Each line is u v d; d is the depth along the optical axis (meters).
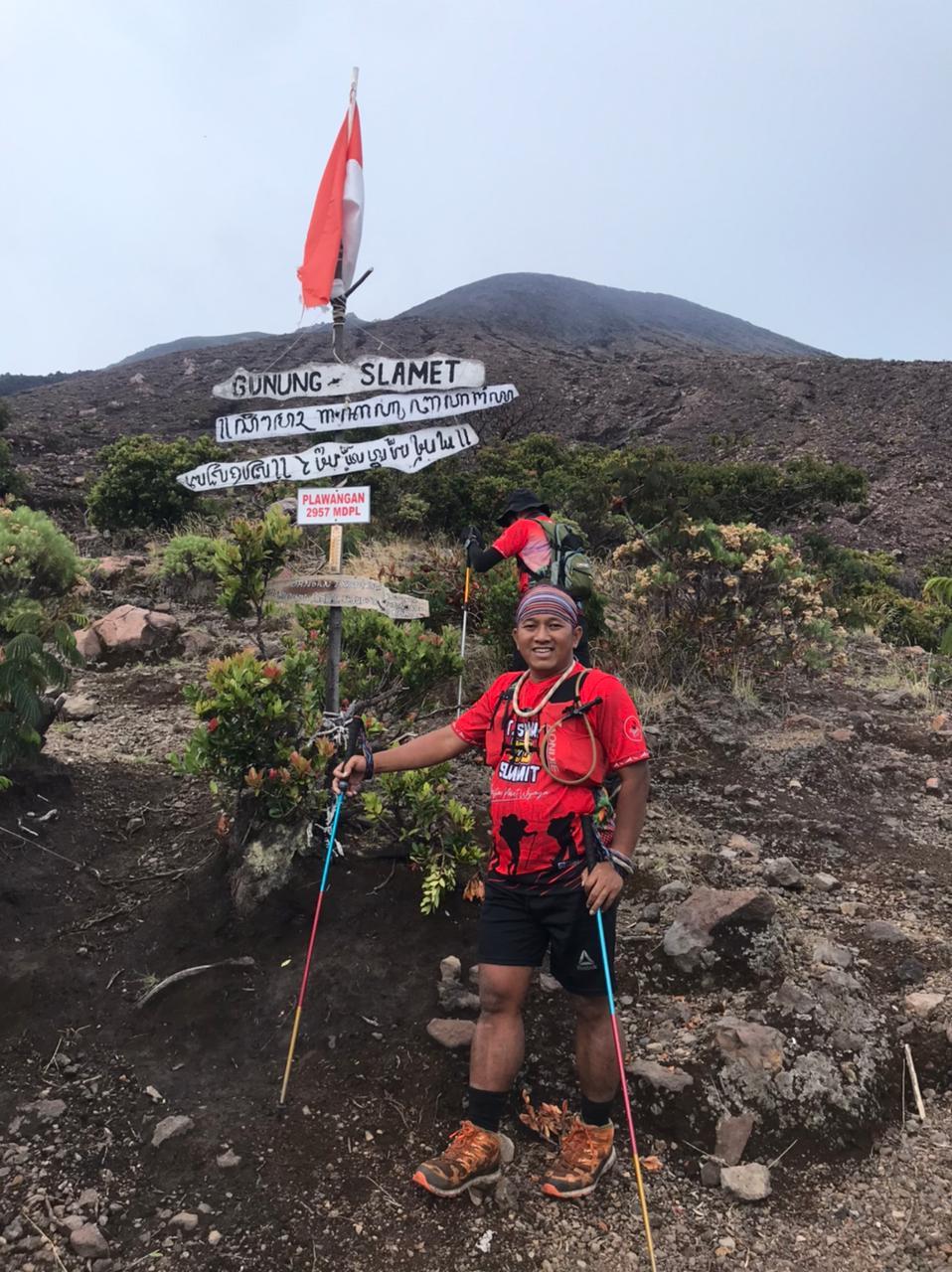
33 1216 2.54
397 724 5.00
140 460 13.74
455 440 3.89
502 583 6.55
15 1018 3.24
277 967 3.48
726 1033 3.19
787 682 7.88
